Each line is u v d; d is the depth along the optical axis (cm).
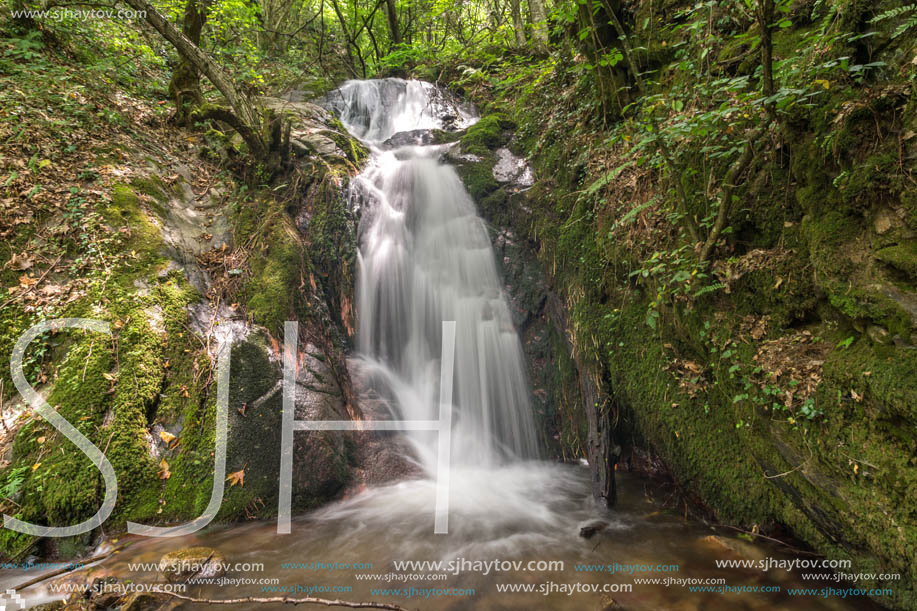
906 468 243
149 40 863
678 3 454
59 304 419
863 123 257
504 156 701
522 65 934
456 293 625
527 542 385
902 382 233
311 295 540
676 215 367
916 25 244
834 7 278
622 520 417
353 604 276
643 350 431
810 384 283
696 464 392
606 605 301
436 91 1045
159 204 530
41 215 456
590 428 459
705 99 367
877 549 267
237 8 980
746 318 335
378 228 644
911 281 241
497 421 575
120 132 591
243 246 539
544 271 582
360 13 1452
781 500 339
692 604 302
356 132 980
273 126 615
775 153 317
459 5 1283
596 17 482
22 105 537
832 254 272
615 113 514
